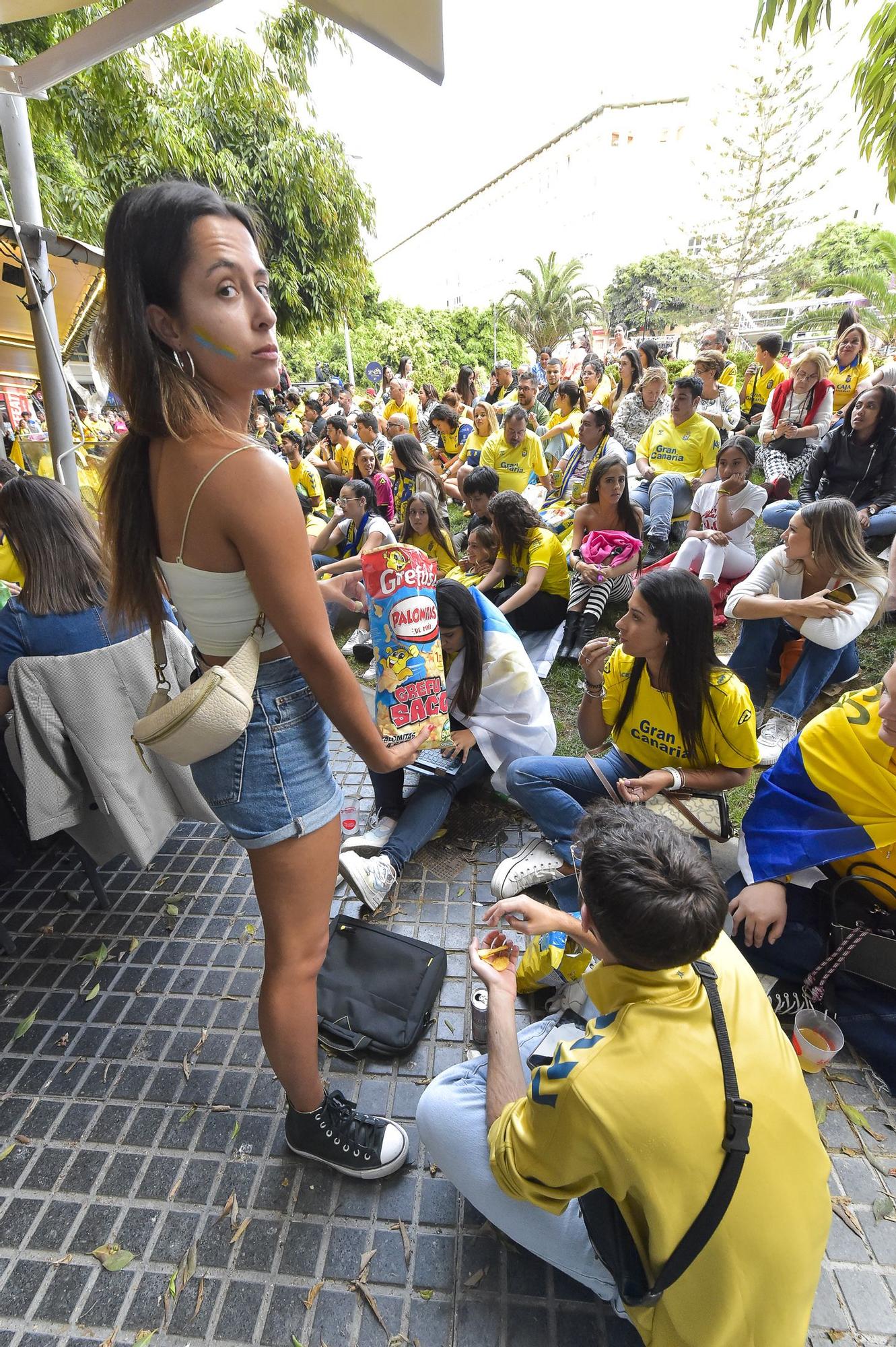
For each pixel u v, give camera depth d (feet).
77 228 25.72
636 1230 3.59
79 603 6.75
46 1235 5.32
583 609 13.78
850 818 6.20
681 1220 3.34
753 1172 3.35
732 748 7.12
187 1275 5.02
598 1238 3.89
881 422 13.73
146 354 3.44
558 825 7.97
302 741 4.32
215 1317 4.83
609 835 3.72
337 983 6.95
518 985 6.86
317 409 39.55
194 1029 6.88
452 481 23.02
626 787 7.43
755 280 92.43
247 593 3.87
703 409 20.10
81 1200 5.52
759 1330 3.52
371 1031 6.52
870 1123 5.85
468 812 9.73
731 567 13.32
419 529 15.15
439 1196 5.47
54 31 20.17
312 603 3.78
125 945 7.86
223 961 7.63
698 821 7.57
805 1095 3.65
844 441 14.23
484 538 14.20
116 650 6.95
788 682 11.03
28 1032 6.91
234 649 4.07
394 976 7.01
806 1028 6.19
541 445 19.52
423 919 8.00
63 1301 4.96
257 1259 5.12
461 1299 4.87
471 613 8.38
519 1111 4.06
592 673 7.97
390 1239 5.21
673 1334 3.73
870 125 12.41
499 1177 4.10
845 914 6.36
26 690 6.73
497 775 9.43
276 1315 4.83
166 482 3.71
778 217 84.38
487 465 19.74
